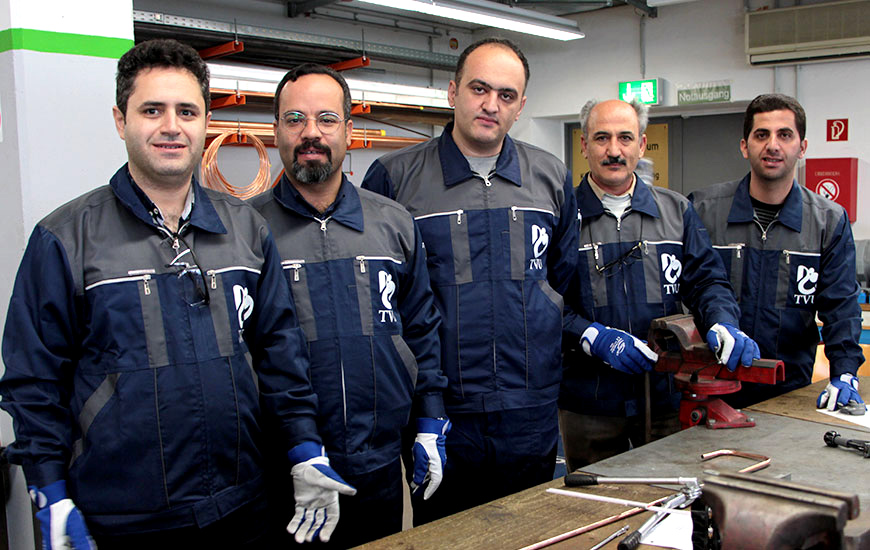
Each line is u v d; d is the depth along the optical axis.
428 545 1.31
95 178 2.03
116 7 2.03
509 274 2.00
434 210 2.01
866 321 4.55
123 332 1.43
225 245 1.57
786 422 1.98
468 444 2.00
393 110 5.34
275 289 1.64
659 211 2.38
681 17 5.64
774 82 5.37
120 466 1.41
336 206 1.82
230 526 1.54
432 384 1.89
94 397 1.42
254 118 5.00
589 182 2.40
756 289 2.42
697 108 5.88
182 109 1.46
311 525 1.57
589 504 1.48
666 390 2.37
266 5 5.00
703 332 2.20
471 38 6.44
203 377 1.48
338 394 1.76
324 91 1.75
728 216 2.47
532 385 2.02
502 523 1.40
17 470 1.97
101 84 2.02
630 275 2.33
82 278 1.42
